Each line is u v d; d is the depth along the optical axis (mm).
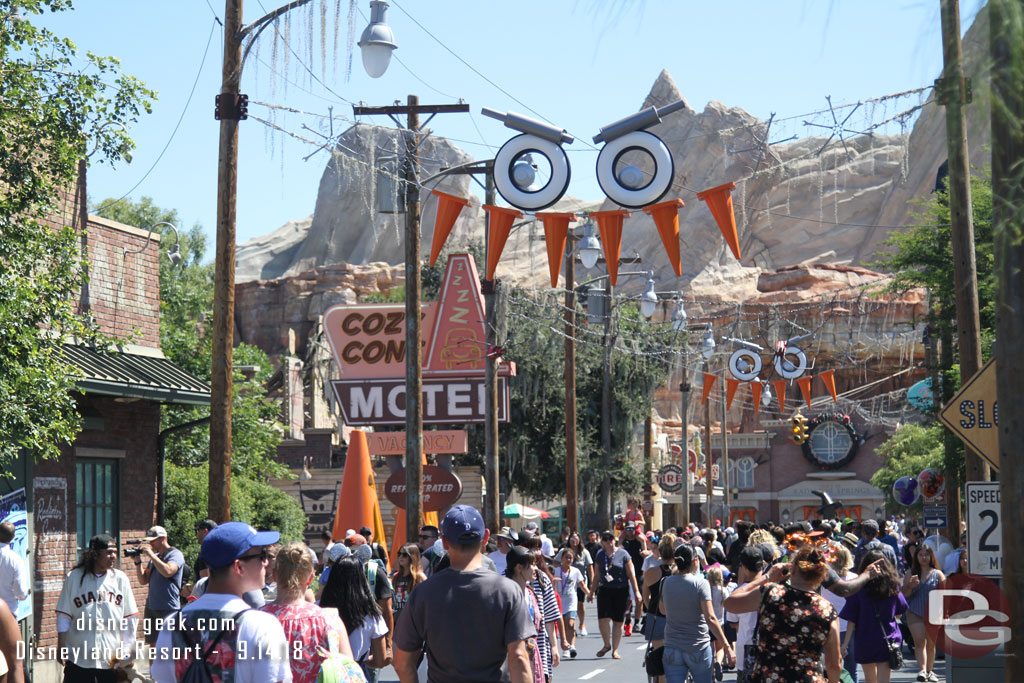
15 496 17531
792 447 95875
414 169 22688
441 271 55250
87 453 21875
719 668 16078
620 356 53594
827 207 136750
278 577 8008
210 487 17141
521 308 43375
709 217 138625
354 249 160375
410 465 24531
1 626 8305
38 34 15234
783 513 95938
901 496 39781
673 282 132125
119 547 22922
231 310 17469
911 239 27953
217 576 6766
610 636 22906
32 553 18531
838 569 10977
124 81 15711
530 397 51094
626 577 22188
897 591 14375
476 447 53031
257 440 51000
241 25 17234
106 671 12445
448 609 7582
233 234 17500
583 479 52344
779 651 9102
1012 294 8672
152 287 25312
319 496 51469
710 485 74375
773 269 136750
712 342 46969
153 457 24344
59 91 15531
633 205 13977
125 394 21719
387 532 51938
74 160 15852
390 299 102938
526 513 51562
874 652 14258
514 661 7520
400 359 38250
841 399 93938
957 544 26531
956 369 26312
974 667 12523
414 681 7836
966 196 17344
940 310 27500
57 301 15711
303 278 138625
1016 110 5309
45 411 15586
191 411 40656
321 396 78875
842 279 114750
